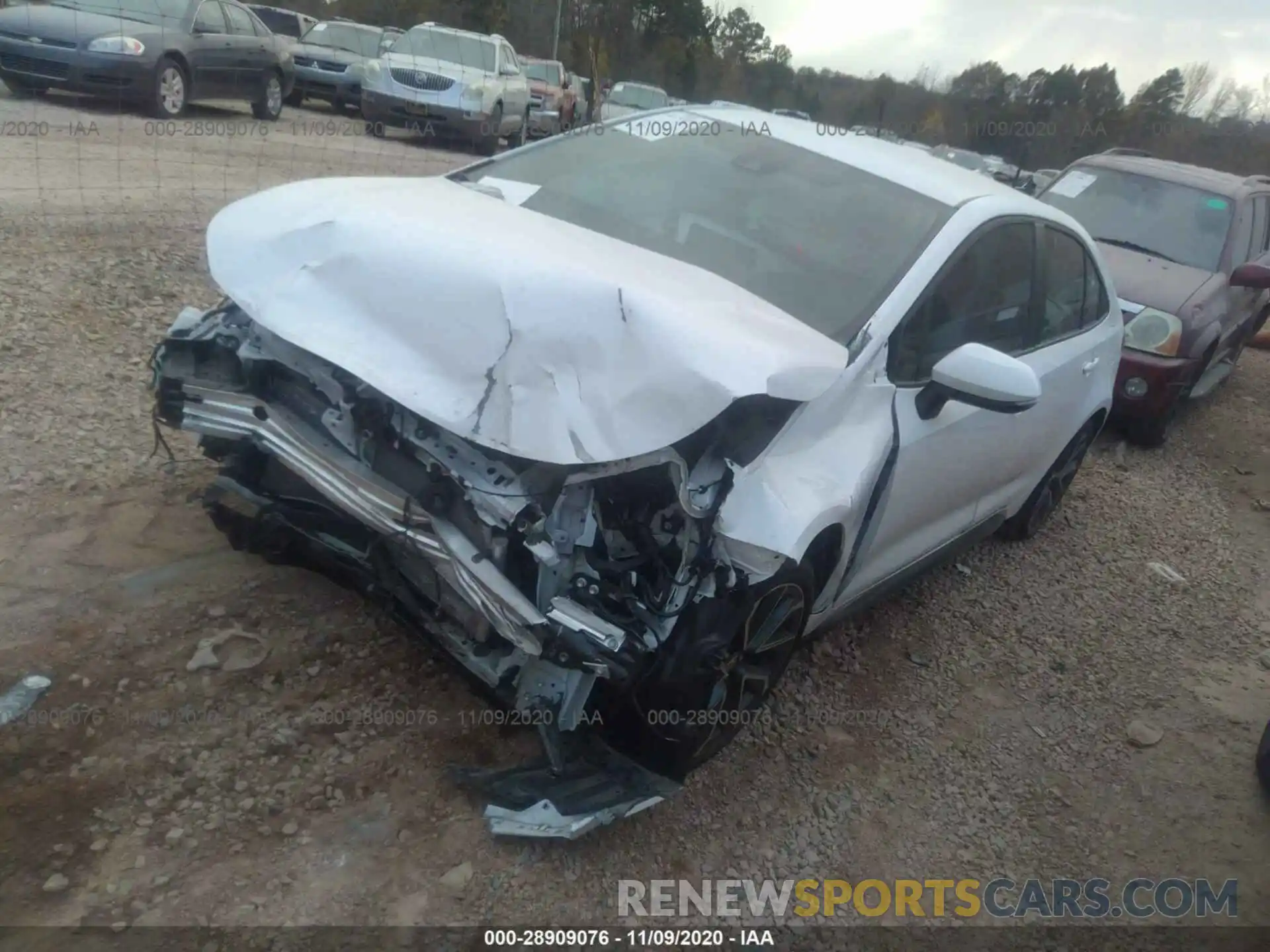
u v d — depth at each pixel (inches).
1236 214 335.3
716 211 149.9
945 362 134.6
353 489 111.4
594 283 108.5
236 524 137.8
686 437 103.8
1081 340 197.9
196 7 516.4
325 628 142.4
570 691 111.6
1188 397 322.7
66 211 294.4
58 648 130.6
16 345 203.6
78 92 468.1
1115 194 347.6
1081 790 153.6
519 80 720.3
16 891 100.1
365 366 105.6
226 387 122.7
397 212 124.0
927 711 163.6
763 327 117.6
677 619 112.5
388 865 111.4
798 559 111.9
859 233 147.0
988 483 179.2
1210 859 143.7
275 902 104.7
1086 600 212.4
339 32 761.0
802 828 133.0
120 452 176.1
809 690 160.7
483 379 102.5
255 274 117.0
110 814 110.2
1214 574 237.5
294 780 118.7
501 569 105.4
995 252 159.6
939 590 201.8
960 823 141.4
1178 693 184.2
